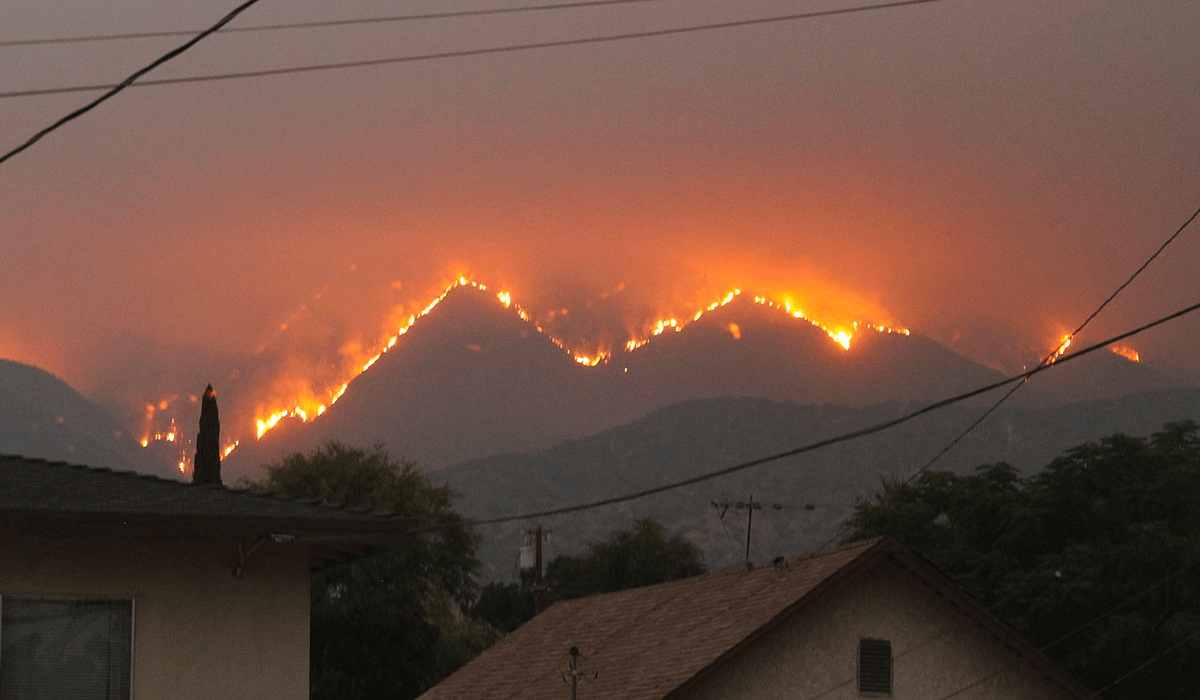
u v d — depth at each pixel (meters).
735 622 42.91
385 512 23.39
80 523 20.59
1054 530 64.06
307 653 22.45
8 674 20.73
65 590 21.22
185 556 22.00
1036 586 58.88
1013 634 43.72
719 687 40.84
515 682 49.19
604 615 51.78
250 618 22.19
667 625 46.69
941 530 69.62
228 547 22.25
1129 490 62.38
